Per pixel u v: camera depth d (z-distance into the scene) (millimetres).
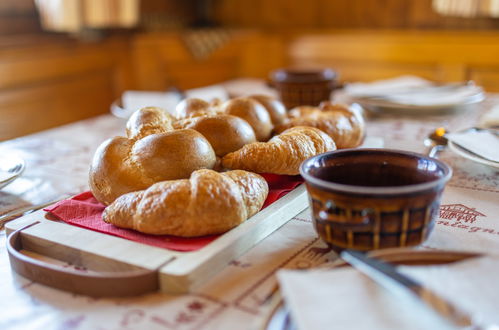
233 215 497
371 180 525
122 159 555
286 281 396
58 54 1803
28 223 548
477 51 1924
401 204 443
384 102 1030
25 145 906
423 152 798
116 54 2061
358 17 2301
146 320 418
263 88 1301
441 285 385
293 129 640
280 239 530
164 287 449
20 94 1688
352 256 415
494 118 868
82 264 494
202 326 411
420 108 996
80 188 694
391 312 369
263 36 2398
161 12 2373
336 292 385
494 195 634
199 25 2604
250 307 430
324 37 2236
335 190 449
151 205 495
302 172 481
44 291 458
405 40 2057
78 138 945
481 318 366
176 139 546
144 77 2121
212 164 565
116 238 505
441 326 358
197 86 2242
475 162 707
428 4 2127
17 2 1745
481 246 508
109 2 1781
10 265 498
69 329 411
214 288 454
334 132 696
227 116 610
